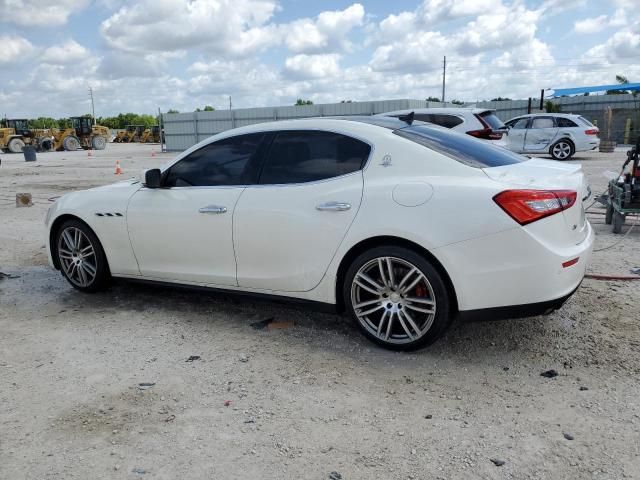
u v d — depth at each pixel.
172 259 4.41
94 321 4.34
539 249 3.14
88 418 2.91
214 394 3.13
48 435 2.76
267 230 3.86
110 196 4.74
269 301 4.06
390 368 3.39
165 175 4.49
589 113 31.88
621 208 6.71
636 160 6.84
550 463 2.43
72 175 19.14
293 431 2.74
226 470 2.45
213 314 4.43
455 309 3.41
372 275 3.62
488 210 3.17
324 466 2.46
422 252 3.36
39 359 3.66
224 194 4.10
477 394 3.05
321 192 3.70
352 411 2.91
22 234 8.04
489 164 3.61
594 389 3.06
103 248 4.79
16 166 25.17
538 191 3.18
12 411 3.00
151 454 2.58
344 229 3.55
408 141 3.61
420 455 2.52
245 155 4.14
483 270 3.21
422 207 3.32
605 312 4.18
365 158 3.66
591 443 2.57
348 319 4.23
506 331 3.87
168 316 4.41
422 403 2.97
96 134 44.97
